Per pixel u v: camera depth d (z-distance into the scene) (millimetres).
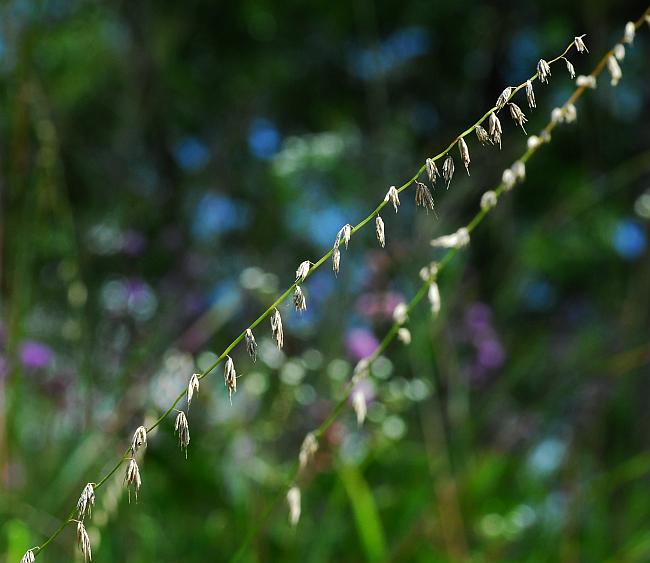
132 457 545
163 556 1243
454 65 2838
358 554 1237
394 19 2816
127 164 2496
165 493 1306
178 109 2779
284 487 745
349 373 1400
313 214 2371
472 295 1722
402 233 1706
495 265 2008
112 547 1123
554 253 2166
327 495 1297
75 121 2545
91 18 2500
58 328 1412
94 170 2422
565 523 1243
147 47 2604
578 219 2203
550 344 1843
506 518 1329
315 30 2855
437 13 2787
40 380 1354
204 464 1282
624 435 1433
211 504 1312
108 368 1396
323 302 1505
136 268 1664
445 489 1197
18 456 1182
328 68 2900
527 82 556
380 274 1444
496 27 2756
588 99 2348
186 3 2635
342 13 2783
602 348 1617
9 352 1013
